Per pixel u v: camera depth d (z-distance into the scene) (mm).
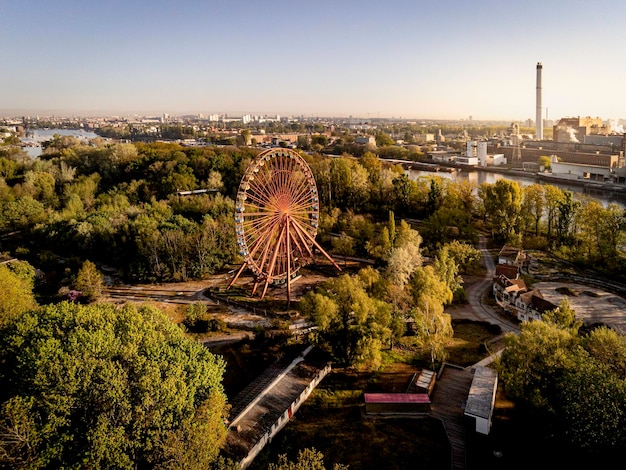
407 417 60188
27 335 54312
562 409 51000
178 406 48031
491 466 51469
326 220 140000
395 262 94312
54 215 139500
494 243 138625
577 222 127000
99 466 42719
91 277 101188
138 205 159000
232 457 50812
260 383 67188
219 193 161125
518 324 88250
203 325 86125
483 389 60250
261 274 100438
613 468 47906
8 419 42812
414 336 82812
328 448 55094
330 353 74125
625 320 87312
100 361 48438
